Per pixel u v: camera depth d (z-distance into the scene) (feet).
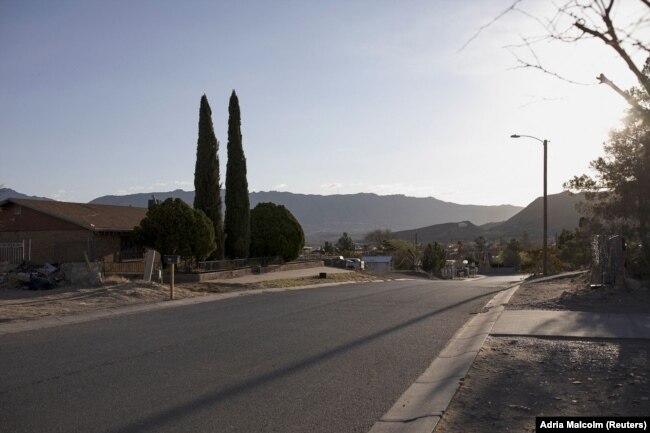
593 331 43.83
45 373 34.01
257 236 154.61
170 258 77.87
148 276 91.30
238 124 142.82
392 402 27.99
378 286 113.29
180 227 112.27
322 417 25.73
